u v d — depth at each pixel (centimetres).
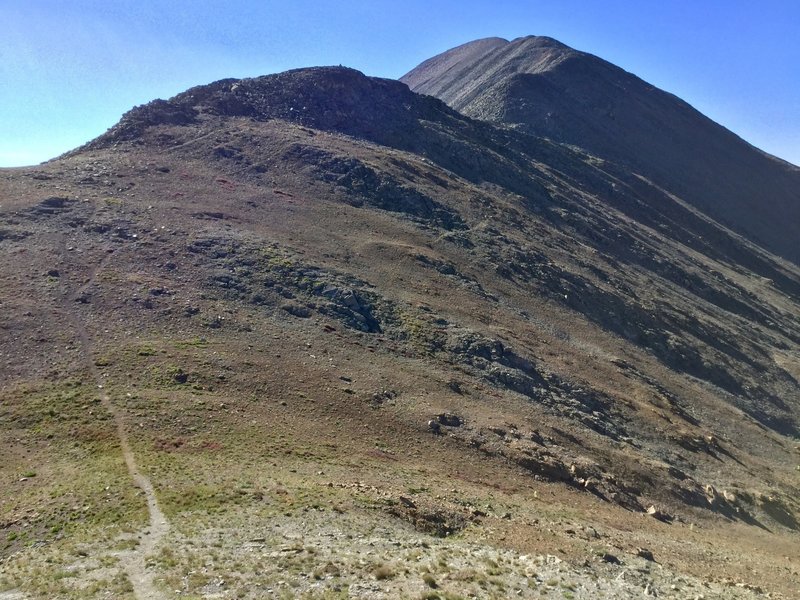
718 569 3138
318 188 7969
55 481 2748
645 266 10338
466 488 3488
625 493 4300
